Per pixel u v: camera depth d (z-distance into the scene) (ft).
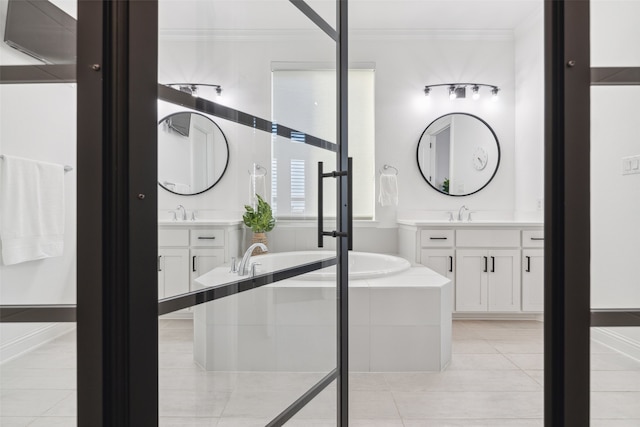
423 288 6.71
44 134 4.45
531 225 9.70
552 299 2.72
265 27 3.93
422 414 5.28
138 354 2.46
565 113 2.64
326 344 4.51
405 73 11.56
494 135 11.55
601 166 4.40
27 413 3.73
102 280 2.35
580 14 2.66
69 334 3.31
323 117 4.54
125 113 2.39
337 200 4.75
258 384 3.75
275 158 4.01
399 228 11.42
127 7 2.42
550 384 2.74
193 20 3.11
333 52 4.61
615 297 4.33
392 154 11.59
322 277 4.51
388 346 6.70
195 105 3.12
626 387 4.43
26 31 2.69
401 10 10.41
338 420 4.62
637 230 4.56
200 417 3.12
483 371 6.74
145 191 2.48
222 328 3.40
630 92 4.67
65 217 4.42
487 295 9.78
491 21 11.01
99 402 2.36
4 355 3.59
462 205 11.65
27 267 4.45
